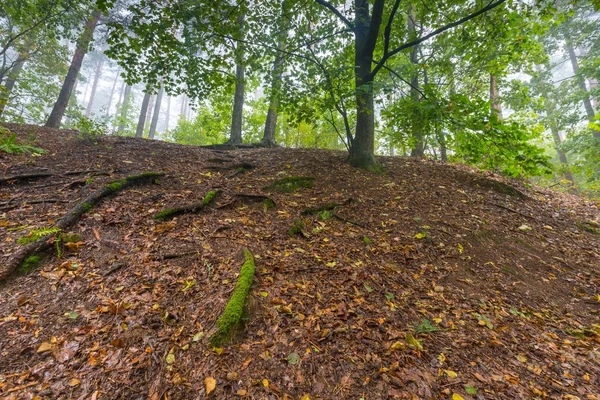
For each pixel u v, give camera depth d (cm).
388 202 623
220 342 261
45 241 351
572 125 1489
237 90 1219
